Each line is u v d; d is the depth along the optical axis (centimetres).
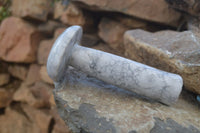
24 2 61
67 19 56
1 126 64
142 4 44
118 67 29
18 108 66
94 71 30
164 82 28
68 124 28
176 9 43
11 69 70
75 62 30
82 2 48
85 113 27
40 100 59
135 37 38
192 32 37
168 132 26
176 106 30
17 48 62
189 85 32
